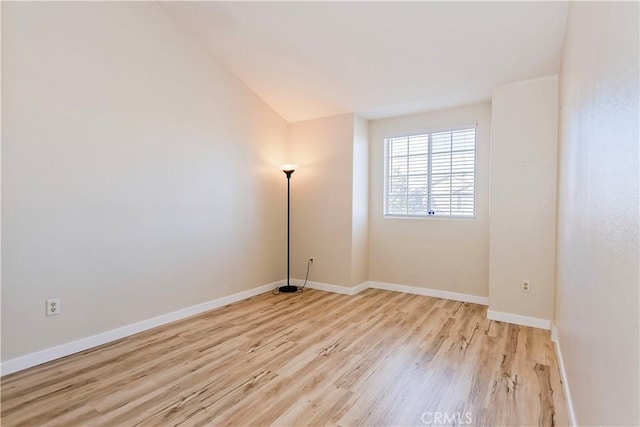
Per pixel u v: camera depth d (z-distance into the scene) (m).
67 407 1.87
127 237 2.89
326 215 4.46
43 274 2.39
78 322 2.58
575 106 1.90
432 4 2.52
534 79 3.12
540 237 3.11
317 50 3.25
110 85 2.75
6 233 2.21
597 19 1.27
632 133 0.82
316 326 3.14
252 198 4.18
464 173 4.02
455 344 2.73
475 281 3.93
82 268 2.60
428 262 4.23
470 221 3.95
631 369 0.80
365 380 2.17
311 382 2.14
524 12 2.43
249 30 3.17
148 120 3.04
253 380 2.16
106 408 1.86
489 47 2.82
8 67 2.20
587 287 1.44
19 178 2.26
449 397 1.98
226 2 2.90
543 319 3.10
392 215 4.54
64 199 2.49
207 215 3.60
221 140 3.75
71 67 2.51
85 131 2.60
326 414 1.82
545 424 1.73
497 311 3.31
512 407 1.88
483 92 3.52
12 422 1.74
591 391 1.30
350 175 4.27
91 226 2.65
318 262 4.54
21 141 2.27
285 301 3.97
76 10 2.54
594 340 1.26
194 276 3.47
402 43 2.95
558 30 2.52
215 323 3.21
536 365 2.36
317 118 4.52
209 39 3.42
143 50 2.99
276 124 4.55
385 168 4.55
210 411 1.84
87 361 2.41
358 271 4.43
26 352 2.31
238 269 3.99
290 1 2.74
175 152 3.27
